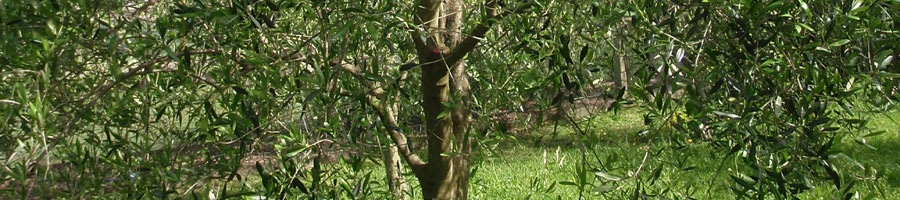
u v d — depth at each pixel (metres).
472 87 2.88
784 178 1.89
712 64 1.83
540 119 2.07
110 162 1.87
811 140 1.85
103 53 1.75
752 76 1.83
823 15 1.80
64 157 1.88
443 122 2.80
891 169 6.13
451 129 2.84
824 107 1.77
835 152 1.78
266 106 1.93
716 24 1.84
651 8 1.85
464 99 2.22
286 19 2.26
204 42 1.96
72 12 1.60
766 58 1.88
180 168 1.88
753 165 1.89
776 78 1.84
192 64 2.09
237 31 1.98
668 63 1.77
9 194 1.72
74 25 1.62
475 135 2.29
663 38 1.85
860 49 1.80
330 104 2.06
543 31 2.07
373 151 2.44
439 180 2.90
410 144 2.45
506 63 2.41
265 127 2.07
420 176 2.95
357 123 2.45
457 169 2.94
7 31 1.51
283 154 2.14
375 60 1.95
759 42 1.76
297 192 2.39
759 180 1.83
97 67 2.01
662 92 1.79
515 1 2.20
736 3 1.80
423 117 3.06
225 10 1.71
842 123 2.10
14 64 1.60
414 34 2.51
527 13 2.04
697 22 1.85
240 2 1.84
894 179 5.99
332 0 1.91
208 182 2.08
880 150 6.86
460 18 2.69
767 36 1.87
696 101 1.79
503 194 5.57
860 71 1.77
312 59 1.94
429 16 2.56
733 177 1.91
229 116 1.86
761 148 2.03
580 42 2.23
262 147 2.26
